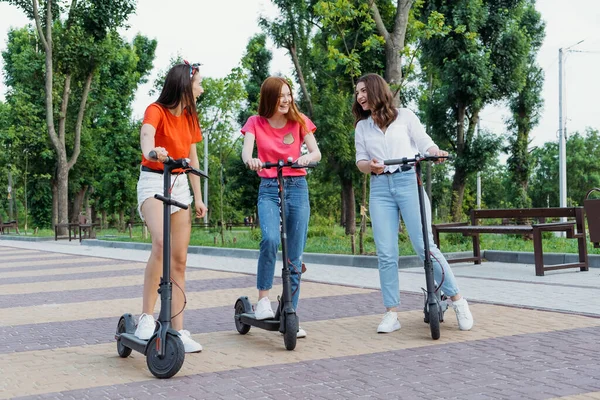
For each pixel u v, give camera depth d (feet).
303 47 87.71
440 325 17.42
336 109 87.40
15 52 139.85
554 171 213.87
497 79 84.84
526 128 99.96
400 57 49.44
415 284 26.84
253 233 67.87
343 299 23.00
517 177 101.55
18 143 118.62
